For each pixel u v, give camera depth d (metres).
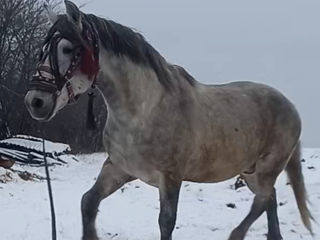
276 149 7.34
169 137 5.89
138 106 5.75
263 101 7.24
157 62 5.95
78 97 5.49
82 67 5.36
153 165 5.89
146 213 10.73
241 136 6.71
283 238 8.12
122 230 8.76
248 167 7.12
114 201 12.20
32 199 12.22
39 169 20.28
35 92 5.17
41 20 28.98
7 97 28.22
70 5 5.32
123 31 5.71
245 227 7.24
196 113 6.20
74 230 8.52
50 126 30.50
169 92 6.00
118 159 5.95
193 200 12.59
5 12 27.56
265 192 7.38
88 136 32.19
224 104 6.67
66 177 18.42
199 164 6.32
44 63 5.23
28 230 8.45
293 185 7.75
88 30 5.44
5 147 23.31
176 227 9.21
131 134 5.77
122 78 5.69
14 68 28.58
